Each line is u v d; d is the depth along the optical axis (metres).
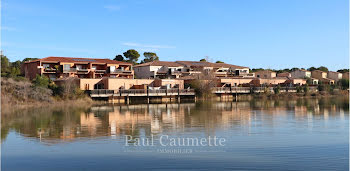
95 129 24.81
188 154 17.03
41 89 48.12
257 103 53.34
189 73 79.94
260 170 14.32
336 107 43.84
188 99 63.25
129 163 15.44
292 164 15.12
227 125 26.84
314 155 16.64
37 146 18.86
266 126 26.23
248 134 22.58
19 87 46.81
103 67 69.62
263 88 70.94
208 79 64.50
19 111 37.75
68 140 20.55
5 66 61.94
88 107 44.53
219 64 90.50
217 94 67.19
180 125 26.94
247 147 18.53
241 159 15.99
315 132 23.30
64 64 62.88
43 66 62.19
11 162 15.73
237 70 88.44
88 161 15.80
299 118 31.58
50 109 40.56
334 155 16.62
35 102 45.72
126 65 72.44
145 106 47.47
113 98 52.38
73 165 15.17
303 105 47.97
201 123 28.11
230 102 56.34
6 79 49.38
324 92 75.25
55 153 17.27
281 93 70.31
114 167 14.87
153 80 63.31
